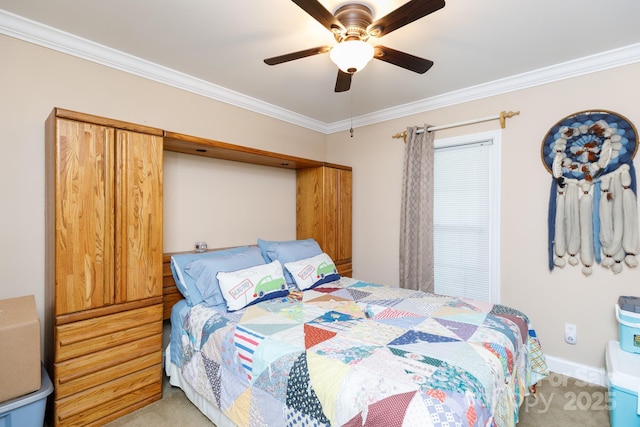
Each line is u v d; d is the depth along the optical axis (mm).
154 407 1977
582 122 2336
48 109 1975
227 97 2918
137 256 1954
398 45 2117
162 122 2520
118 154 1879
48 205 1855
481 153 2869
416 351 1391
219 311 2002
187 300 2189
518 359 1647
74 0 1671
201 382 1825
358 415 1084
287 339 1557
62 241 1677
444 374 1190
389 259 3465
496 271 2754
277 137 3438
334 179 3525
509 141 2689
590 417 1922
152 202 2025
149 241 2010
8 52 1842
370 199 3625
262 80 2695
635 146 2148
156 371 2041
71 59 2068
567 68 2377
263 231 3340
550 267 2480
